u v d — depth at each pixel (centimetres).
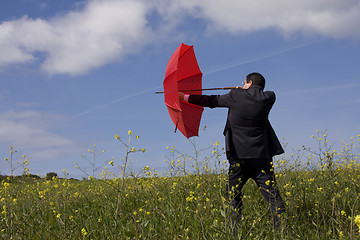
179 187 518
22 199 460
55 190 489
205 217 329
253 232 328
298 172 589
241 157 346
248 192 501
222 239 296
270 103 343
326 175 508
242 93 346
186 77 454
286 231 314
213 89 409
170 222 356
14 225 347
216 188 465
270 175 352
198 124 439
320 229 343
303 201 417
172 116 418
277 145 354
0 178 773
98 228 343
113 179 575
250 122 341
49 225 365
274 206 343
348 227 333
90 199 506
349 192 456
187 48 435
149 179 607
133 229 317
